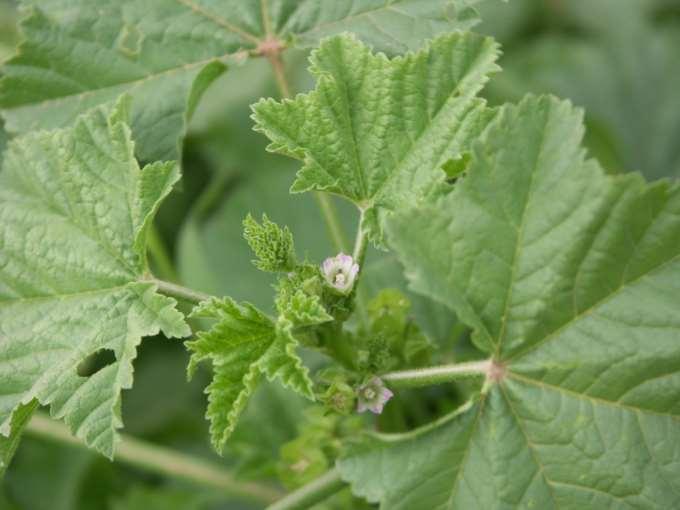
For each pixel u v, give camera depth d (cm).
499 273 44
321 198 50
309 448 50
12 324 47
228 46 51
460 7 49
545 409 45
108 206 47
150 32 50
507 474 45
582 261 44
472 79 46
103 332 46
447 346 54
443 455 45
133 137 50
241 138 65
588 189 44
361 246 46
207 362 58
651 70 76
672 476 44
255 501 56
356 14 50
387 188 46
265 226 44
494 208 44
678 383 44
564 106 44
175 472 56
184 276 61
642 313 44
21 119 50
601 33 78
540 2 77
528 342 45
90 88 50
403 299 48
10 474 61
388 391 46
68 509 61
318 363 55
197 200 67
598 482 44
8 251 47
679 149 75
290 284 45
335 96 46
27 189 48
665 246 44
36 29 50
